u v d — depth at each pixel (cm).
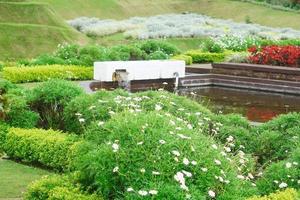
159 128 602
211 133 909
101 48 1947
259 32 3772
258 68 1725
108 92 929
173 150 575
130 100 880
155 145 577
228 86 1761
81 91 992
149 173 559
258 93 1681
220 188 579
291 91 1656
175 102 948
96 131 655
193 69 1869
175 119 666
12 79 1538
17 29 2989
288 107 1465
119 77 1502
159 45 2259
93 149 615
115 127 608
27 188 662
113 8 4691
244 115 1343
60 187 605
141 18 4497
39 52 2908
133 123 599
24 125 920
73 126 916
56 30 3156
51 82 979
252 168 757
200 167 575
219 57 2344
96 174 573
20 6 3359
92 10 4503
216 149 616
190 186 558
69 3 4400
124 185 563
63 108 955
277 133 890
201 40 3412
